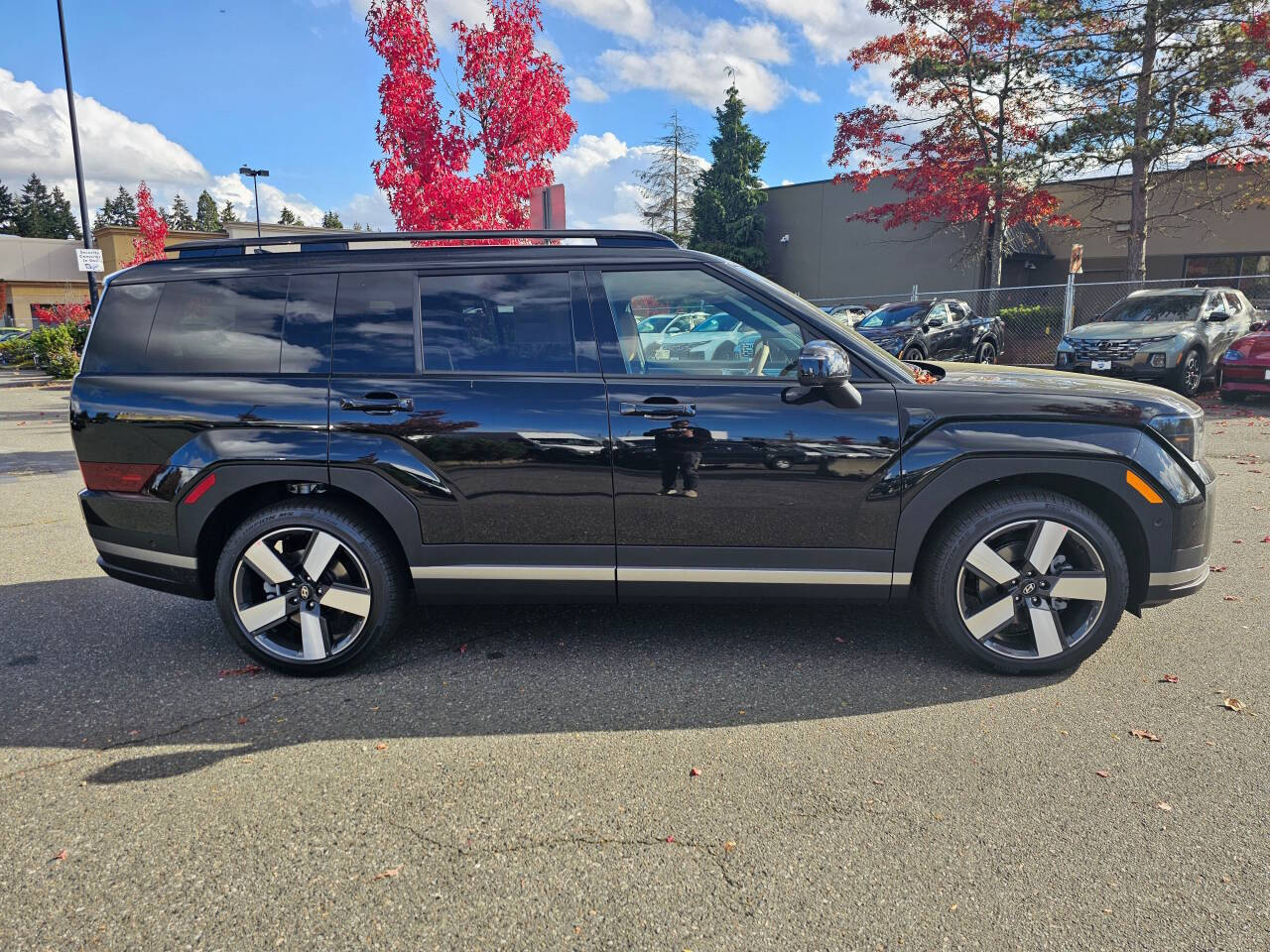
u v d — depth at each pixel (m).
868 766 2.84
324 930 2.07
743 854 2.37
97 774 2.81
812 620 4.25
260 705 3.34
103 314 3.68
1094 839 2.42
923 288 28.73
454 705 3.33
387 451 3.44
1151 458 3.32
